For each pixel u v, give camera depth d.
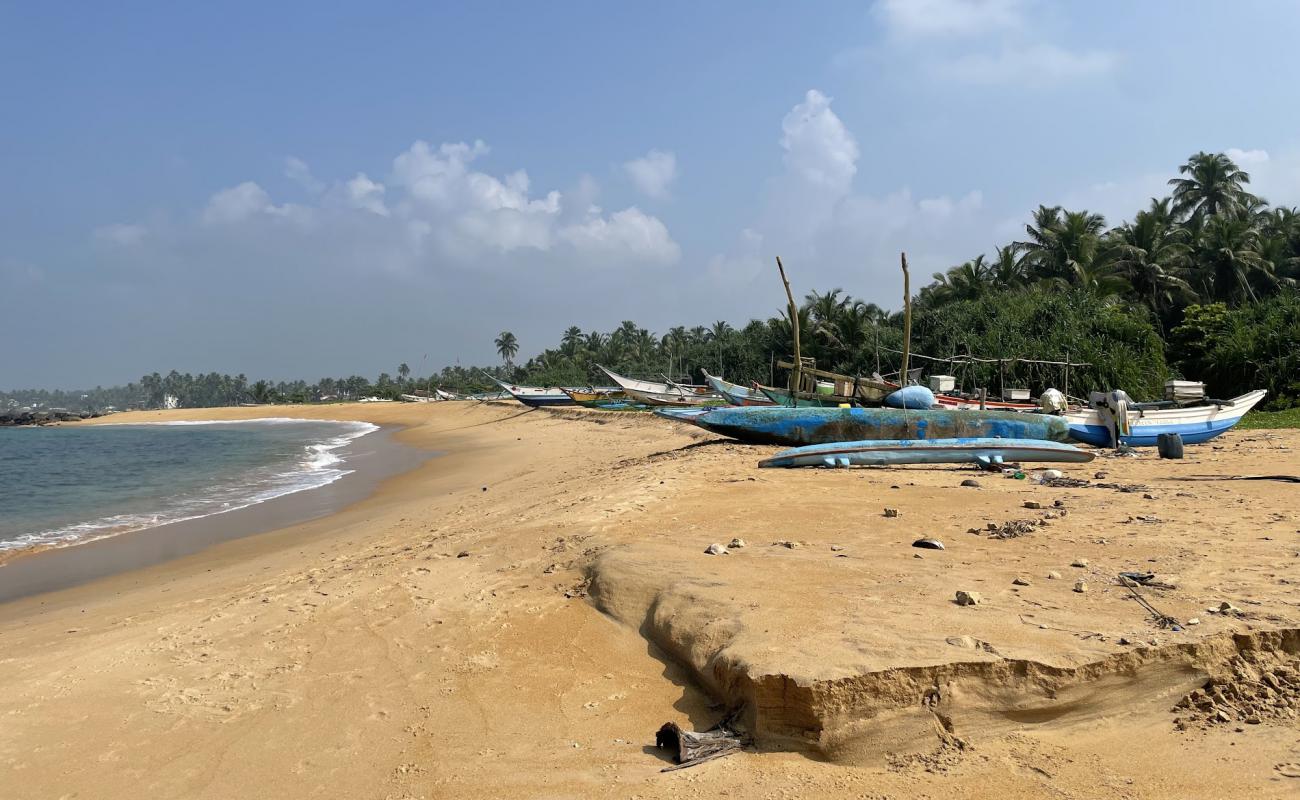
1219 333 32.97
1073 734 4.45
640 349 106.12
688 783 4.18
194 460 34.69
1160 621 5.12
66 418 111.31
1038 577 6.37
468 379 143.88
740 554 7.46
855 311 49.16
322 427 73.06
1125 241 44.12
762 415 17.53
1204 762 4.09
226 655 6.69
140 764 4.96
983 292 46.09
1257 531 7.73
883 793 3.96
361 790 4.48
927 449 14.00
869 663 4.48
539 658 6.04
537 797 4.21
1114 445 16.53
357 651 6.50
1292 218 48.16
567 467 20.94
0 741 5.36
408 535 12.17
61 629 8.79
